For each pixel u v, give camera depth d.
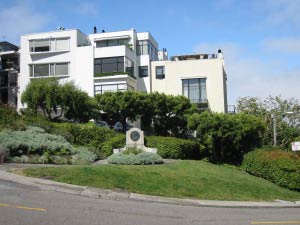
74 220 10.02
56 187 14.58
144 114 36.97
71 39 45.00
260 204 16.53
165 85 47.28
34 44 45.66
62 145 23.83
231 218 12.30
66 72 44.66
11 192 13.07
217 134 30.17
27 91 33.66
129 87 44.25
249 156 26.89
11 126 25.09
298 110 45.31
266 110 45.16
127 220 10.59
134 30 48.62
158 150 29.52
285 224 11.86
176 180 18.19
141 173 18.38
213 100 46.06
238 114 31.42
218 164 29.23
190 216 12.05
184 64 47.16
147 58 48.41
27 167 17.81
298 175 21.75
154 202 14.40
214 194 17.28
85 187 15.17
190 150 31.38
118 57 43.97
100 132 29.78
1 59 56.12
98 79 43.69
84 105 34.00
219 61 46.47
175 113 37.00
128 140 27.47
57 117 33.88
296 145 25.02
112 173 17.48
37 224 9.33
